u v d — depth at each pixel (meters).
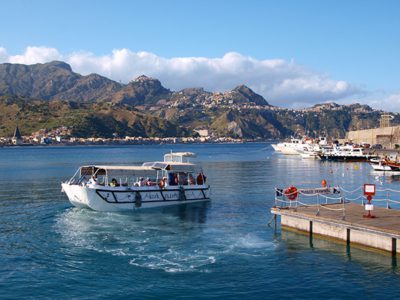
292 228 40.34
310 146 192.38
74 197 52.19
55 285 27.30
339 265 30.44
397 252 31.61
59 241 37.59
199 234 40.03
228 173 109.31
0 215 49.56
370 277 28.16
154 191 54.53
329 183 85.75
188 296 25.61
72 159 188.12
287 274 29.00
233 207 55.03
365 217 36.66
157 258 32.59
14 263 31.47
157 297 25.50
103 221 46.03
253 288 26.75
